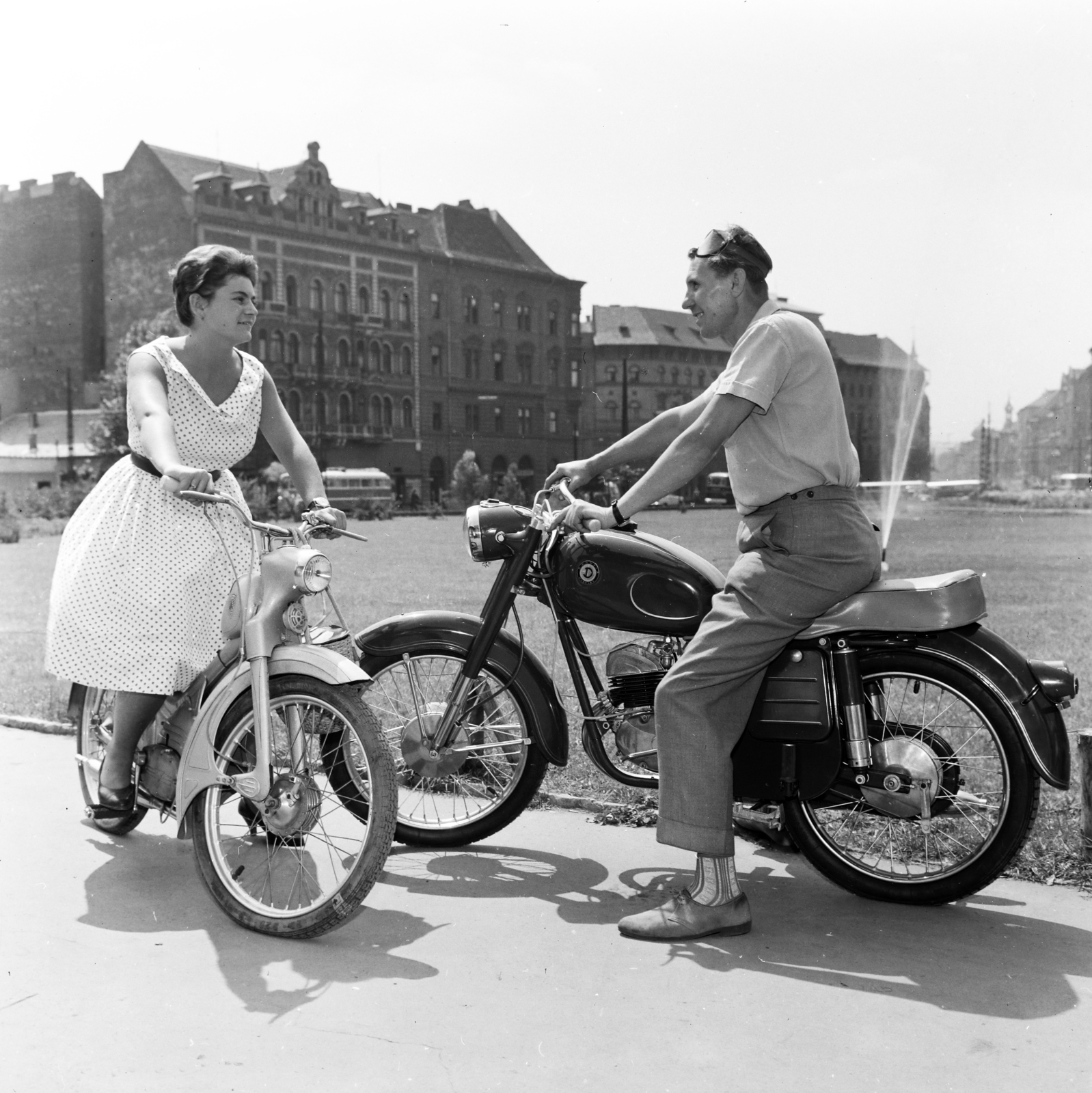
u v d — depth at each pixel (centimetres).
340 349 7188
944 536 2925
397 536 3659
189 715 322
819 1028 234
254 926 287
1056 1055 222
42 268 7119
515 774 355
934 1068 217
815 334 298
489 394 8006
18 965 266
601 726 329
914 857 330
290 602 294
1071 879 325
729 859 292
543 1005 246
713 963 269
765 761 304
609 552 320
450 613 349
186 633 315
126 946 278
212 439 330
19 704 583
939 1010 242
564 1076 214
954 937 285
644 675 321
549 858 350
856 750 299
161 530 318
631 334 8194
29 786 429
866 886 312
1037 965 267
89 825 379
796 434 294
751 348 292
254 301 330
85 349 7081
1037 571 1628
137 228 6725
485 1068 217
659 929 285
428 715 345
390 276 7469
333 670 281
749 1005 246
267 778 286
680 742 292
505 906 308
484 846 362
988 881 298
